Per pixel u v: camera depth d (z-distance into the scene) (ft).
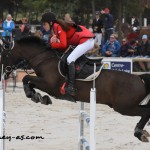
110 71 40.93
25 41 42.42
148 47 85.81
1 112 32.91
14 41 42.78
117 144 44.70
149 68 82.84
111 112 62.59
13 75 79.56
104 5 127.03
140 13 137.08
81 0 123.65
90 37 41.34
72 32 41.19
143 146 44.11
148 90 40.73
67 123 54.24
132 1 131.85
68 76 40.37
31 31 105.19
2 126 33.04
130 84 40.37
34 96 41.22
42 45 42.42
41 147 42.80
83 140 38.01
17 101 69.72
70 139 46.21
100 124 54.13
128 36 99.60
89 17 127.54
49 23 41.22
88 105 68.64
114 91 40.37
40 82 41.14
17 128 50.90
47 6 123.24
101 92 40.34
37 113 60.64
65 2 122.21
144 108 40.52
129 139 46.80
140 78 41.11
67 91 40.14
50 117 58.03
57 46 41.19
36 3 123.34
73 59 40.37
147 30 107.14
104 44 89.71
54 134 48.37
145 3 139.33
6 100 70.44
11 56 42.68
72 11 121.29
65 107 66.13
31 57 42.09
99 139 46.60
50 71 41.06
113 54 86.28
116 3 122.11
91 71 40.24
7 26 90.48
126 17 155.02
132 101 40.37
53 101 71.72
